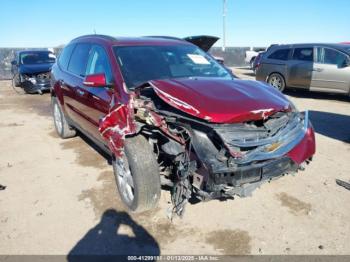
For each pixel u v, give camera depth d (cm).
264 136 306
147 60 414
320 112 828
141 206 333
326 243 301
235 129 293
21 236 324
